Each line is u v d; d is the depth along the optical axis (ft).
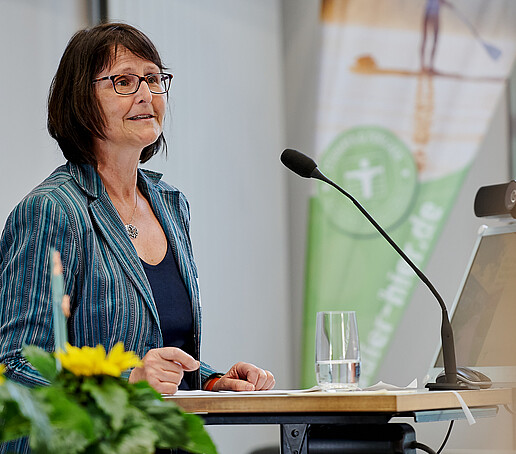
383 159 30.76
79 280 12.55
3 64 26.55
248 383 12.75
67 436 5.27
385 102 30.89
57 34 27.81
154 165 29.60
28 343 11.76
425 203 29.78
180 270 13.82
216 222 31.07
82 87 13.21
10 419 5.37
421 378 29.30
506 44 28.53
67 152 13.58
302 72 32.73
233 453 30.45
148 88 13.42
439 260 29.37
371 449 10.02
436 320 29.19
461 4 29.43
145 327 12.74
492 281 14.89
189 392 11.31
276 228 32.53
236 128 31.99
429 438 26.58
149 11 29.99
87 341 12.43
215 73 31.65
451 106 29.45
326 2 32.37
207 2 31.71
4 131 26.37
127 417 5.71
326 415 10.07
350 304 30.96
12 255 12.40
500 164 28.43
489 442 25.39
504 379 13.93
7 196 26.21
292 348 32.24
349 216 31.32
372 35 31.32
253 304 31.65
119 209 13.64
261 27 33.01
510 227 15.10
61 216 12.44
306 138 32.48
